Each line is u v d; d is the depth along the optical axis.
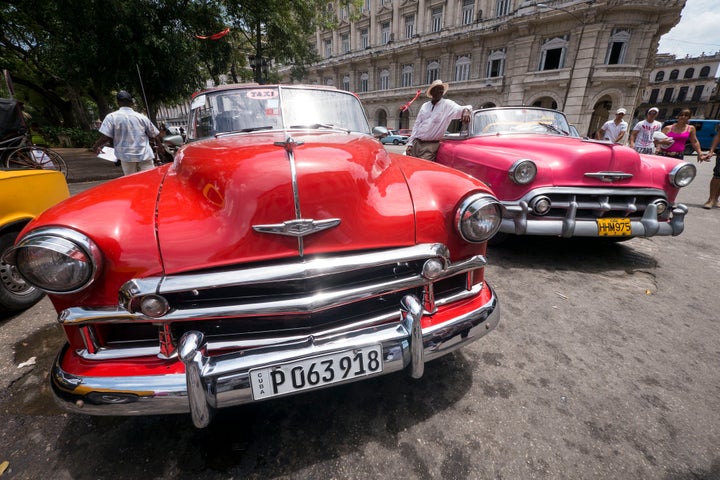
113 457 1.35
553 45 19.92
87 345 1.21
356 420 1.53
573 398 1.66
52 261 1.10
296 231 1.25
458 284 1.71
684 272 3.13
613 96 19.42
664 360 1.94
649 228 2.97
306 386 1.25
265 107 2.35
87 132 17.72
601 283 2.89
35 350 2.02
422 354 1.35
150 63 9.66
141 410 1.15
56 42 10.07
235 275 1.20
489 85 22.55
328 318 1.41
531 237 4.08
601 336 2.16
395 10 27.11
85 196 1.34
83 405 1.15
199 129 2.37
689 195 6.91
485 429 1.48
